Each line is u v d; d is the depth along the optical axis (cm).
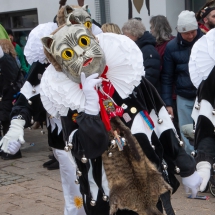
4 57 872
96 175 374
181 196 651
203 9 742
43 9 1223
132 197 366
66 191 513
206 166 401
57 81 376
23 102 468
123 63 371
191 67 417
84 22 382
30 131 1154
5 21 1384
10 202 667
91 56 358
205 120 404
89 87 354
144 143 372
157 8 985
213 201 630
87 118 353
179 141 388
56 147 491
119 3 1042
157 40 768
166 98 736
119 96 375
